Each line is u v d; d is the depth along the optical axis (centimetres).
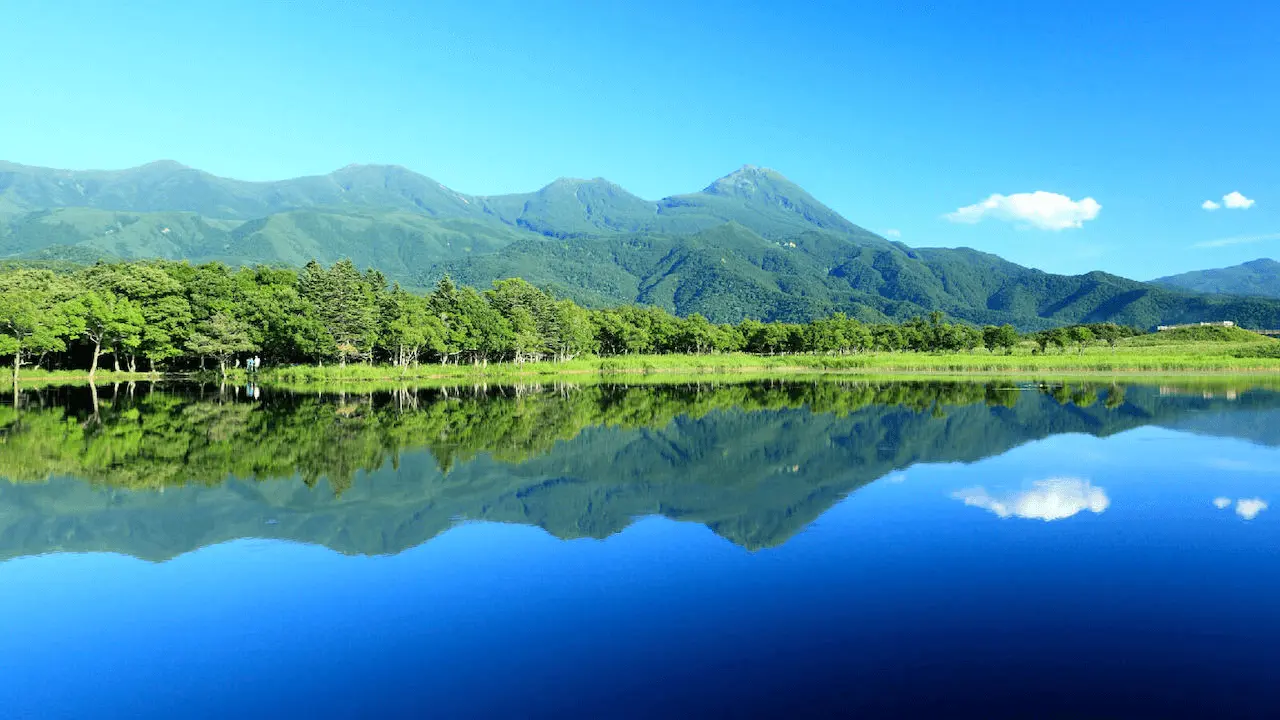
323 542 1802
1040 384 7688
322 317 9000
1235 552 1708
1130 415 4550
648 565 1623
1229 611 1350
